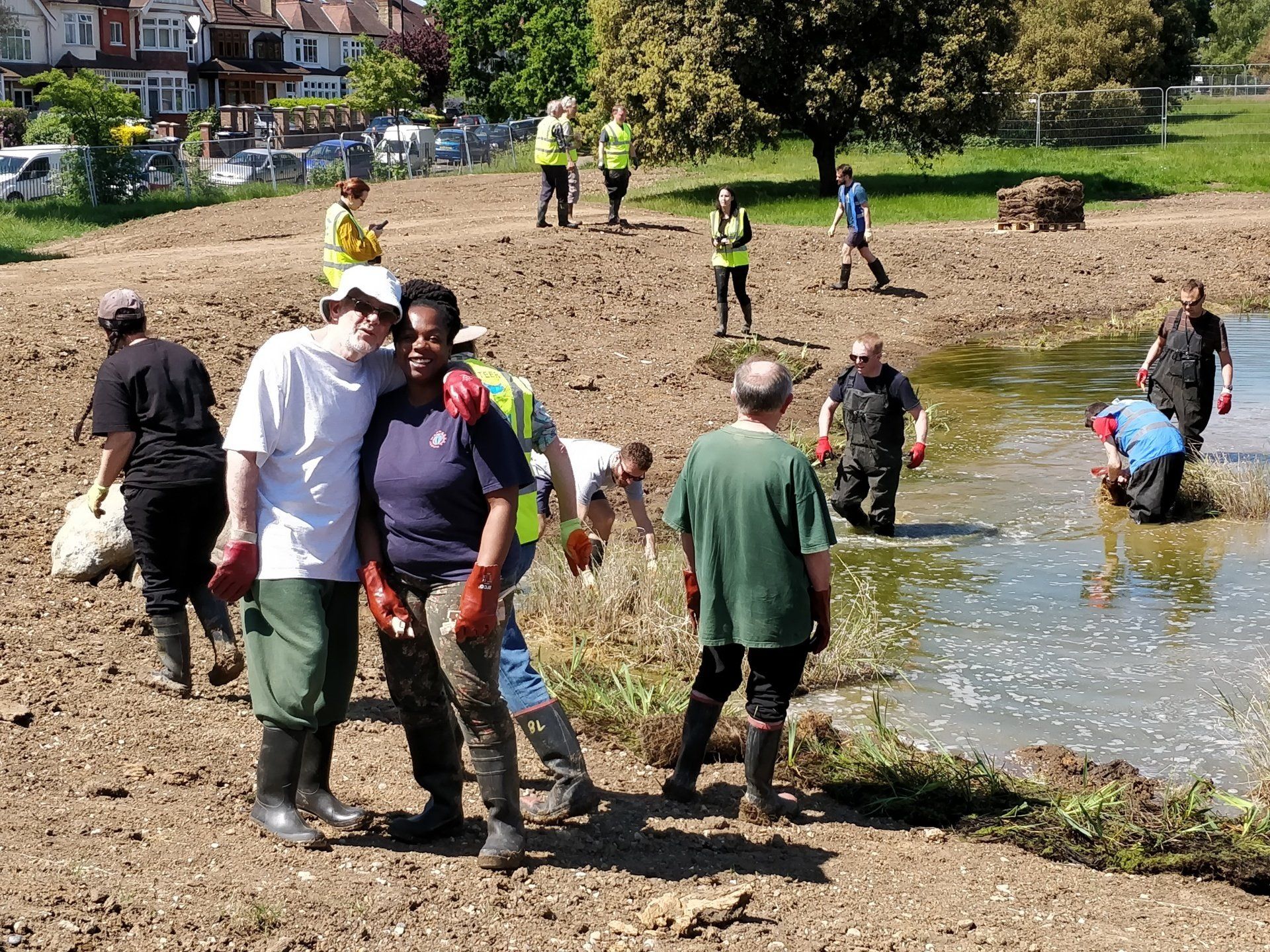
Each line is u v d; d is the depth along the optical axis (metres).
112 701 5.61
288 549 4.09
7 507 8.16
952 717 6.53
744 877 4.59
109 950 3.58
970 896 4.64
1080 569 8.78
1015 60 30.77
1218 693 6.78
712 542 4.96
